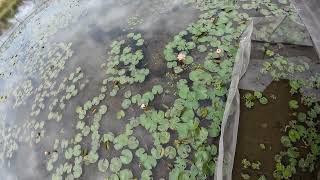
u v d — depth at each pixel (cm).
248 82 223
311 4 227
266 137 204
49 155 243
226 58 238
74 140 237
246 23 254
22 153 259
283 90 218
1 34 443
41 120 262
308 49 231
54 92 270
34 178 243
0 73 335
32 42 341
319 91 216
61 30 328
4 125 284
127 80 246
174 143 213
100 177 218
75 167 227
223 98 222
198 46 249
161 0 303
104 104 240
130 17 298
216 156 205
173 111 223
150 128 221
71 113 249
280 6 262
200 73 234
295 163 197
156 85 237
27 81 299
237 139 204
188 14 276
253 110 212
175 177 204
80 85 260
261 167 198
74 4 359
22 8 462
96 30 300
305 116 208
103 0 337
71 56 288
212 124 214
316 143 201
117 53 267
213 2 280
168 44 257
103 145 226
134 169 213
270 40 240
